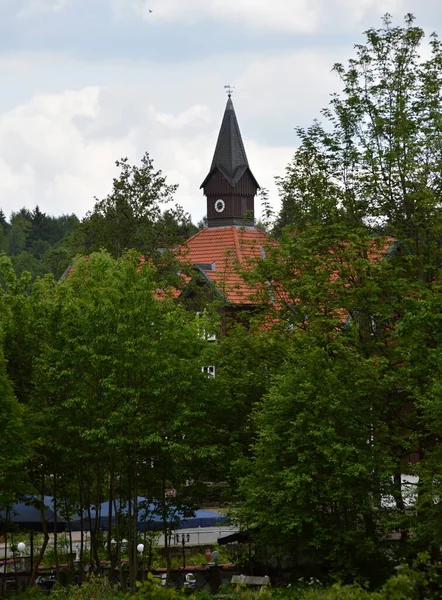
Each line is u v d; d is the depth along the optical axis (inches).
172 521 2174.0
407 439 1993.1
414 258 2127.2
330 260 2127.2
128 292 2030.0
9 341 2144.4
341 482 1782.7
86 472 2197.3
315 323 2101.4
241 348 2181.3
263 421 1887.3
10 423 1935.3
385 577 1818.4
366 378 1903.3
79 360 2007.9
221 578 2097.7
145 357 1975.9
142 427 1968.5
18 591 2129.7
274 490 1830.7
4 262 2190.0
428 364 1851.6
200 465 2076.8
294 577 1920.5
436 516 1684.3
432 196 2100.1
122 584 1991.9
